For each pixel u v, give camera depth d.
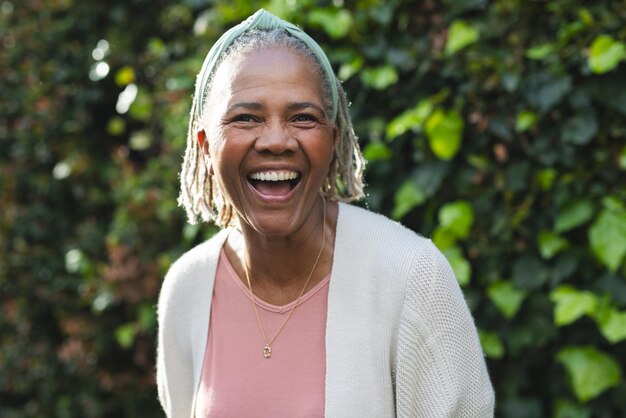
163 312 1.98
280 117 1.61
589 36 2.51
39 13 3.90
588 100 2.54
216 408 1.77
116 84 3.91
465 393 1.71
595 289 2.63
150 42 3.76
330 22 2.83
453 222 2.68
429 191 2.74
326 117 1.66
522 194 2.70
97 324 3.79
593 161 2.60
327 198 1.86
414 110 2.77
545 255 2.60
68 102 3.92
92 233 3.82
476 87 2.67
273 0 2.92
